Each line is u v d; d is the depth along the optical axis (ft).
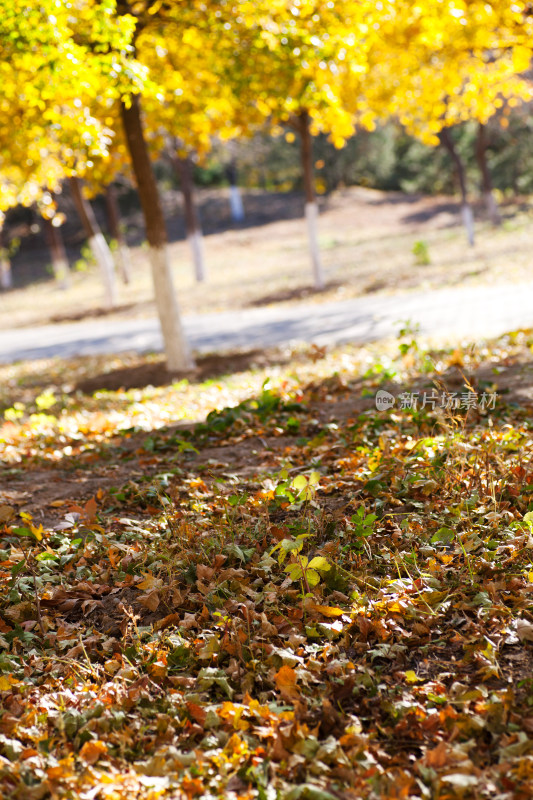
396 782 7.27
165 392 34.71
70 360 54.54
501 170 148.15
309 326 53.83
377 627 9.93
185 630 10.58
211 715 8.55
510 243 84.74
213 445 21.11
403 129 153.79
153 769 7.76
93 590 12.27
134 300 93.20
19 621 11.53
